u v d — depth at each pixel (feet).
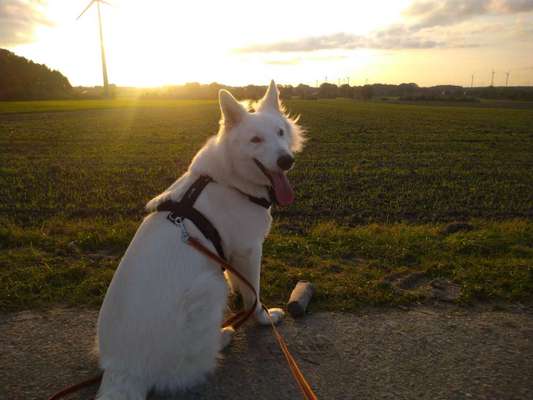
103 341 9.47
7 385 9.84
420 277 16.03
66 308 13.35
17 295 13.62
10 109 152.66
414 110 177.17
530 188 34.01
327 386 10.00
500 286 15.05
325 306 13.73
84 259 16.99
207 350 9.69
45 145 59.11
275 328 12.48
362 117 128.36
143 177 36.58
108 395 8.46
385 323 12.77
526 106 233.55
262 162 11.81
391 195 31.01
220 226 11.33
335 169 41.50
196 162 11.89
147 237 10.18
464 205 28.53
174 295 9.27
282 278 15.53
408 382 10.14
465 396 9.68
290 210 26.55
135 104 209.46
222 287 10.03
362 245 18.79
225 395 9.66
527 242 19.72
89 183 33.83
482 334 12.19
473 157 51.44
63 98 295.48
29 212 25.12
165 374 9.27
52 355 10.99
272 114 13.65
